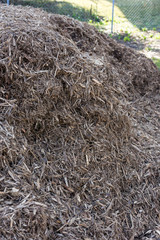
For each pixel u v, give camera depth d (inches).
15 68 103.5
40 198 88.4
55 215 86.7
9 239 75.6
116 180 106.6
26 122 102.0
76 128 108.8
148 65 180.5
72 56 116.0
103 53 155.6
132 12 446.6
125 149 117.3
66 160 102.0
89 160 105.2
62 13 384.8
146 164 116.4
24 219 80.0
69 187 97.3
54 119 106.3
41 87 103.8
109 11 439.2
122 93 129.4
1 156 89.6
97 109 112.7
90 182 101.3
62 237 84.0
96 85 114.3
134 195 106.0
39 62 107.3
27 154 97.2
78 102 110.5
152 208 104.3
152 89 173.2
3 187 85.8
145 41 331.0
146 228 98.0
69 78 110.0
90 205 95.8
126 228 95.5
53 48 112.7
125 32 359.9
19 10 140.6
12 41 107.7
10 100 101.0
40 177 94.7
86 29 157.9
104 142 111.0
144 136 131.3
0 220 77.5
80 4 431.8
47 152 102.1
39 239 79.9
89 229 88.7
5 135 93.6
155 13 447.8
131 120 137.7
